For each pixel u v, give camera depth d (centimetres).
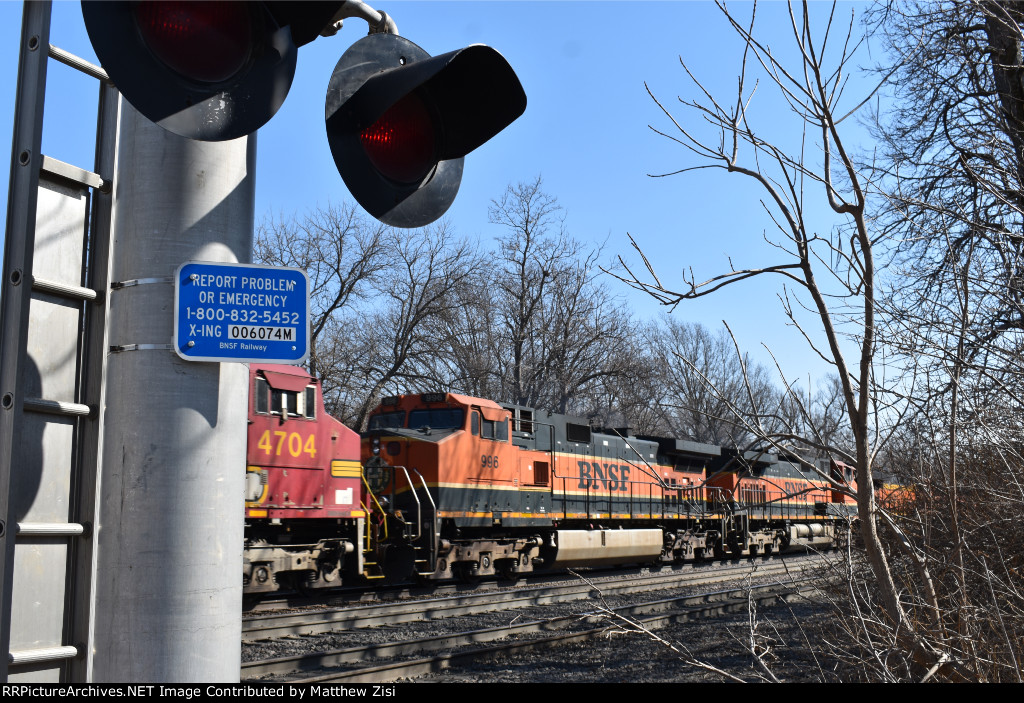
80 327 292
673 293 398
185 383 290
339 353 3672
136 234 297
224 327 297
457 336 3741
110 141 306
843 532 579
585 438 2081
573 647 1015
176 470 284
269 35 288
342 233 3453
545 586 1714
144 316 292
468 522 1670
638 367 3384
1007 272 463
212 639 282
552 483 1922
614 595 1577
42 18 271
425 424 1744
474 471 1698
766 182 387
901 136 1149
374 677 815
